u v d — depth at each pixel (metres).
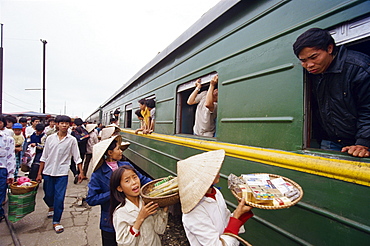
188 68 2.98
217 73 2.38
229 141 2.14
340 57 1.25
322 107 1.45
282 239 1.58
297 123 1.51
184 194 1.20
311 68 1.28
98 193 1.93
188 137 2.88
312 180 1.39
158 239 1.67
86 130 6.09
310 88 1.51
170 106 3.48
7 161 3.29
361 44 1.49
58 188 3.17
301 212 1.46
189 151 2.79
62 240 2.92
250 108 1.91
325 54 1.22
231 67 2.16
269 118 1.72
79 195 4.77
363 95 1.22
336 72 1.25
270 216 1.68
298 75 1.52
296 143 1.52
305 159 1.43
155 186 1.65
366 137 1.23
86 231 3.18
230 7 2.10
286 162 1.55
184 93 3.45
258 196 1.11
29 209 3.22
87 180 6.05
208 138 2.49
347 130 1.38
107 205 1.89
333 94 1.33
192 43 2.91
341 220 1.23
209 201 1.24
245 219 1.17
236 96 2.08
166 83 3.68
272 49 1.73
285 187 1.19
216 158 1.23
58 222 3.20
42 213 3.76
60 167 3.18
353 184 1.19
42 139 4.56
